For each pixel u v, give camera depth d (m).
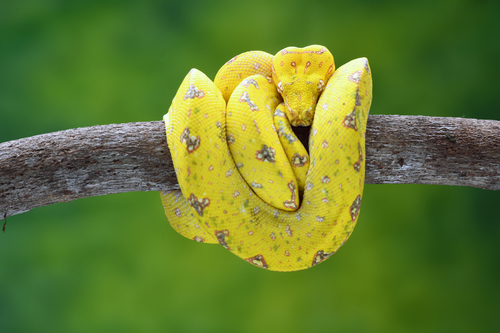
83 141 0.50
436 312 0.81
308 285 0.83
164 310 0.85
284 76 0.49
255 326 0.83
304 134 0.49
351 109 0.48
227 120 0.49
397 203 0.84
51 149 0.50
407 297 0.82
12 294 0.85
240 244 0.49
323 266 0.84
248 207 0.49
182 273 0.86
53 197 0.50
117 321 0.85
